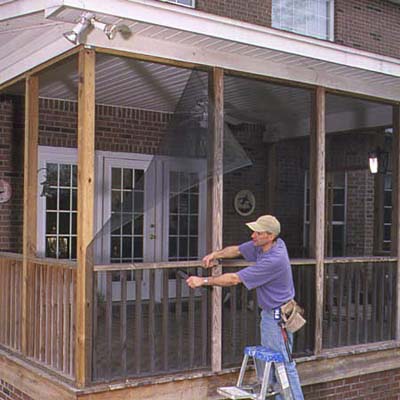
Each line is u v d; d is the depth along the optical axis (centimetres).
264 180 958
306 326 559
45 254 760
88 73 437
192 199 892
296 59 521
